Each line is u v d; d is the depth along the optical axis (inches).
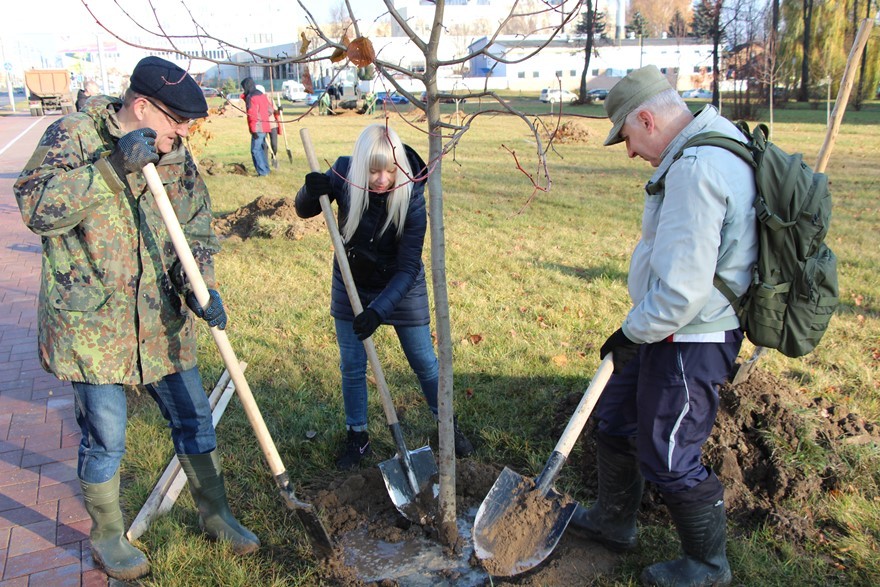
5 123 1236.5
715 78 1343.5
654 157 99.4
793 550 115.0
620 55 2299.5
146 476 136.5
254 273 272.4
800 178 89.3
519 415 161.0
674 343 96.7
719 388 140.6
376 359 126.5
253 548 115.9
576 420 106.0
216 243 112.0
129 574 109.3
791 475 127.7
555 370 181.8
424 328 138.3
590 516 118.8
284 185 480.1
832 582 109.4
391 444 150.5
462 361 187.8
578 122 898.7
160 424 154.7
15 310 235.6
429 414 162.6
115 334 98.3
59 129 92.7
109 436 104.0
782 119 1166.3
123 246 97.0
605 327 215.3
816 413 142.6
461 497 130.0
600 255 302.4
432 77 95.7
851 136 849.5
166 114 94.1
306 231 330.0
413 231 126.2
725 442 133.2
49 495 132.8
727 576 105.9
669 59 2383.1
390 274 132.3
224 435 152.6
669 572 105.7
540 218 381.7
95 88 325.7
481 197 446.9
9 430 157.0
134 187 98.9
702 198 88.4
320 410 163.0
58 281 95.4
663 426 99.1
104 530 109.4
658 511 126.1
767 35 1178.0
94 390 100.8
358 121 1176.2
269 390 173.9
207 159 561.0
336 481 135.1
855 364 187.6
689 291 89.0
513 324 216.5
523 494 112.4
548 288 253.6
